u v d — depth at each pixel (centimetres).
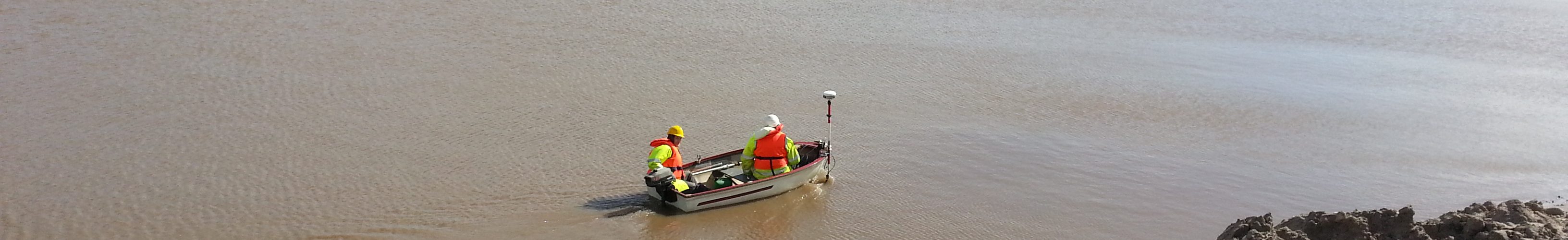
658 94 2298
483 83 2336
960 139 1991
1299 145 2025
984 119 2162
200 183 1611
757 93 2342
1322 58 2952
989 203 1622
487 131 1948
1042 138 2016
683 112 2156
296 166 1705
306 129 1928
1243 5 3816
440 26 2920
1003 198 1647
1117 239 1494
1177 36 3259
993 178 1748
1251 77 2664
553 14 3147
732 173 1622
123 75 2291
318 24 2878
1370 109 2333
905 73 2600
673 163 1526
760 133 1575
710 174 1598
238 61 2456
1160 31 3325
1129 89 2491
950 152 1900
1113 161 1872
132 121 1942
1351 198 1691
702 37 2941
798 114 2169
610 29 2983
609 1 3366
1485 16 3609
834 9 3453
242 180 1633
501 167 1725
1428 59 2955
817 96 2330
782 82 2466
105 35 2650
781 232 1463
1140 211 1605
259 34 2736
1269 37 3262
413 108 2105
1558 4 3884
